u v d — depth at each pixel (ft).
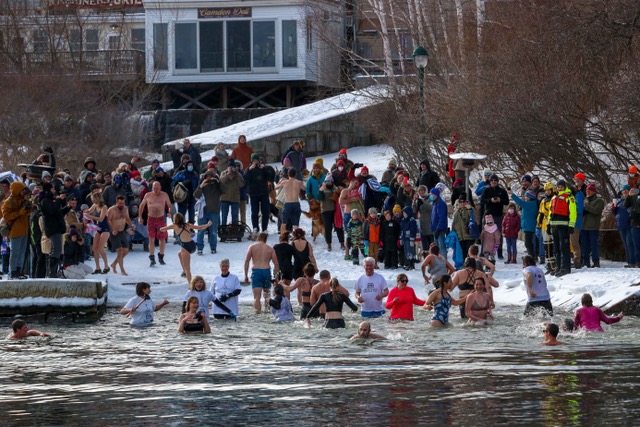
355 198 122.01
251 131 204.44
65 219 105.81
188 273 110.93
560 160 134.72
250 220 143.64
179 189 124.98
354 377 58.80
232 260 122.11
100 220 113.09
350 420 47.21
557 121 132.87
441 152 157.07
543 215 109.50
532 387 54.19
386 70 196.85
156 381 58.59
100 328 85.56
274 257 97.96
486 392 53.06
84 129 203.62
